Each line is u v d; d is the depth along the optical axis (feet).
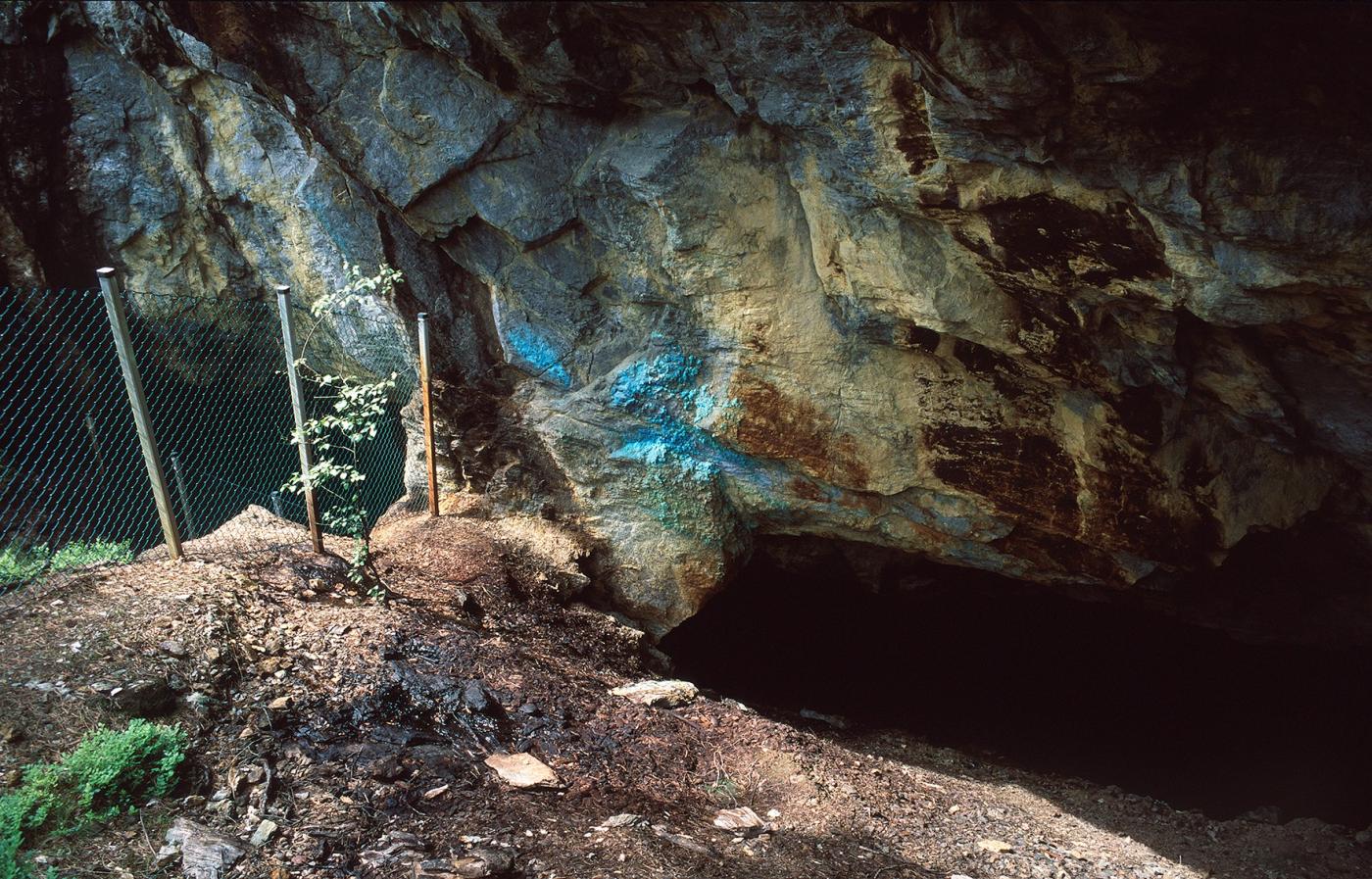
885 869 15.66
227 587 17.79
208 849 12.14
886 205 19.92
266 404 40.19
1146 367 20.35
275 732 14.87
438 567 23.79
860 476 25.34
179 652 15.49
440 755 15.52
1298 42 12.66
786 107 18.80
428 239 25.94
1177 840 20.85
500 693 18.10
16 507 30.86
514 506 27.81
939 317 20.86
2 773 12.40
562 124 23.12
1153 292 17.57
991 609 36.50
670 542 27.58
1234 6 12.21
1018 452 23.48
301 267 37.52
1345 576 25.13
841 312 23.38
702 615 37.42
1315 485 21.58
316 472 20.06
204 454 37.88
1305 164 13.84
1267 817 23.15
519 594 24.54
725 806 16.81
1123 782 32.17
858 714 36.52
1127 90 13.94
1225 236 15.29
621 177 22.66
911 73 16.43
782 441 25.40
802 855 15.44
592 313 26.13
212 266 39.50
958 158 16.83
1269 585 26.53
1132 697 35.04
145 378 40.32
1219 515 22.17
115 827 12.31
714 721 20.22
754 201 22.47
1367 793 28.66
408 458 29.68
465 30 20.15
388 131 23.53
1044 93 14.42
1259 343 18.76
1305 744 31.07
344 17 21.77
